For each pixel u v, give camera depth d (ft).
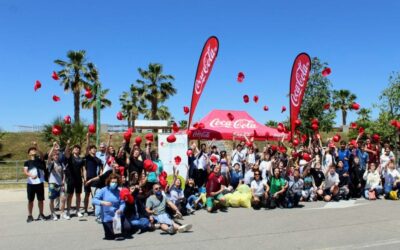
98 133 59.72
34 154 29.60
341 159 41.29
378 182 40.75
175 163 35.60
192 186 34.73
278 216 31.04
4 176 69.21
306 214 31.83
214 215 31.78
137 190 26.21
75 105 112.68
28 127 126.11
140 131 127.44
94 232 25.44
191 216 31.37
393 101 76.38
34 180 29.22
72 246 21.95
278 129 50.52
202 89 42.91
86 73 110.73
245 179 40.22
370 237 23.49
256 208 35.14
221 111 52.54
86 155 31.37
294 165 38.45
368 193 40.57
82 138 77.46
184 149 38.78
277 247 21.31
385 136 74.84
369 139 48.06
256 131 50.80
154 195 26.21
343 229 25.84
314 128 45.39
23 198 43.47
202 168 37.93
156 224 25.99
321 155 43.37
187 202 33.19
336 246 21.38
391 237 23.48
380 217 30.07
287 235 24.23
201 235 24.47
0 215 32.27
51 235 24.63
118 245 22.16
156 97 131.75
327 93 66.74
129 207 25.20
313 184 40.32
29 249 21.40
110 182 23.68
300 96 47.98
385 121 75.56
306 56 47.83
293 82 47.93
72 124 79.10
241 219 29.86
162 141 38.63
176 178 31.68
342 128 132.26
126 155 32.40
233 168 40.91
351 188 41.04
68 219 29.86
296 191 35.58
